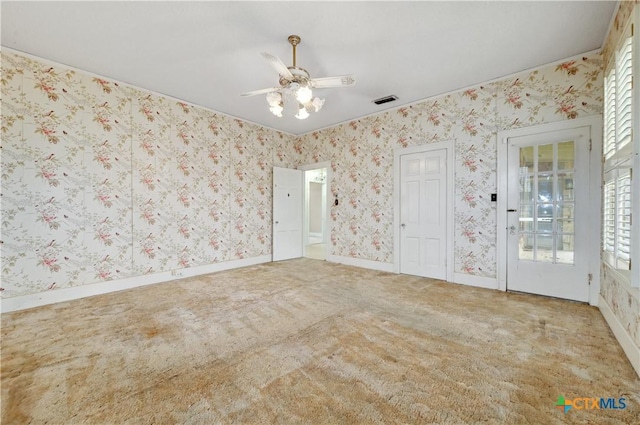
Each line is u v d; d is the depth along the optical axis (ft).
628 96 6.38
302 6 7.52
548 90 10.57
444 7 7.55
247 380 5.78
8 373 6.01
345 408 4.98
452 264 13.03
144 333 7.89
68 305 10.12
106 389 5.51
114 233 11.84
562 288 10.38
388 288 12.14
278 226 18.47
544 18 7.99
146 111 12.73
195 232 14.55
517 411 4.86
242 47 9.45
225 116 15.81
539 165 10.80
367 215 16.26
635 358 5.97
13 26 8.32
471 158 12.42
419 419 4.70
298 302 10.40
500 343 7.22
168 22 8.19
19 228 9.73
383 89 12.69
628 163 6.32
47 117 10.23
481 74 11.33
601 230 9.47
